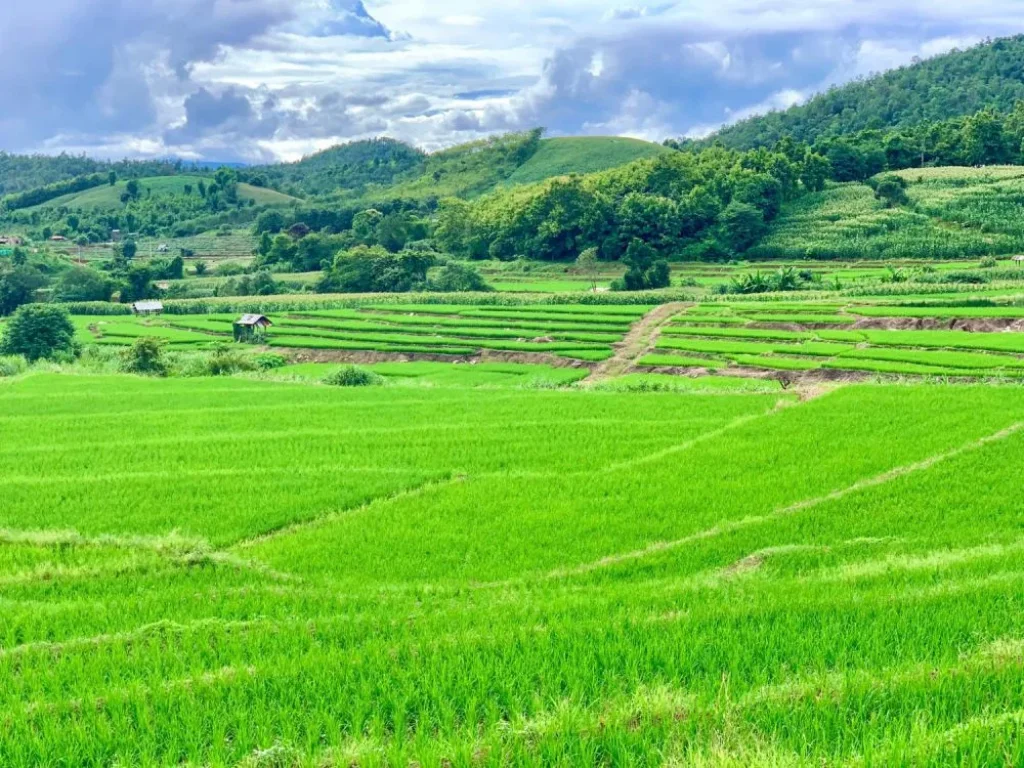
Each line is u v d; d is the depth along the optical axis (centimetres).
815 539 2570
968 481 3080
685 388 5647
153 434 4166
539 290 13625
